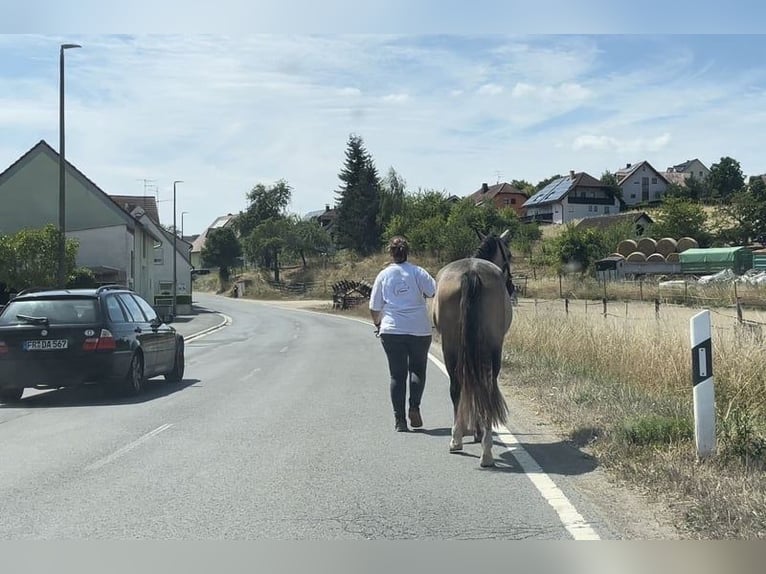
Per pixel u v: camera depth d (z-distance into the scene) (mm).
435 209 93938
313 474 7398
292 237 98562
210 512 6188
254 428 9984
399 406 9555
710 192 119062
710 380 7109
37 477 7395
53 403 12641
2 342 12344
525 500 6387
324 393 13484
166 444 8977
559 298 43594
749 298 34656
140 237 52531
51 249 32031
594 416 9727
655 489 6418
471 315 7578
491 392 7504
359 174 99812
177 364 15516
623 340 13820
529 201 123188
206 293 110250
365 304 56625
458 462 7828
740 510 5625
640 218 79500
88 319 12555
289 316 53344
